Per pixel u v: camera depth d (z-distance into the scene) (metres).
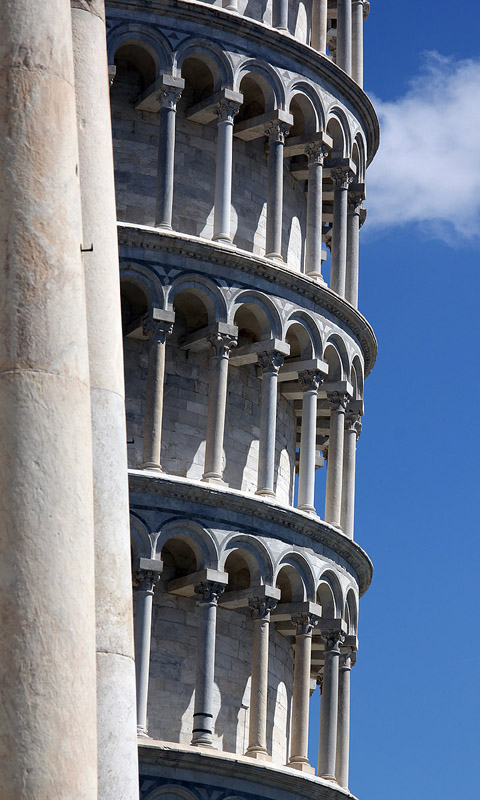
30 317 19.31
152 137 71.12
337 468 72.44
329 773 68.69
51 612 18.41
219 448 67.00
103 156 24.86
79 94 24.88
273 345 69.00
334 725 69.56
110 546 23.06
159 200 68.56
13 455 18.83
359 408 74.94
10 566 18.45
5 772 17.84
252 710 65.38
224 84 70.94
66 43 20.66
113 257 24.42
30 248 19.53
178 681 65.31
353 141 77.19
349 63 79.12
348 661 72.12
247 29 71.69
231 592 67.25
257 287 69.44
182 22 70.56
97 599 22.80
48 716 18.08
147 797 60.53
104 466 23.30
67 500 18.94
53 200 19.84
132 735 22.80
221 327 67.75
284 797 64.19
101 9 25.64
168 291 67.19
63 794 17.92
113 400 23.64
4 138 19.84
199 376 69.56
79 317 19.78
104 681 22.56
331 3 83.75
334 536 69.75
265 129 72.25
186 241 67.75
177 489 64.75
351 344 74.31
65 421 19.20
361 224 81.38
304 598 68.25
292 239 75.19
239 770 62.41
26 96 19.98
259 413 71.25
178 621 66.00
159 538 64.19
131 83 71.50
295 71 73.38
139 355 68.88
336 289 74.88
